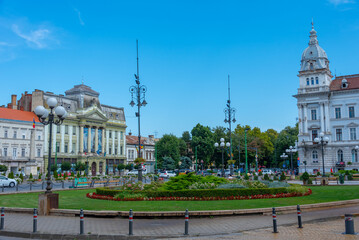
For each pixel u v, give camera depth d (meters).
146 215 18.75
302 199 26.23
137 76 38.44
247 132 121.69
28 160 81.75
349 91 77.69
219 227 16.55
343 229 16.03
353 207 23.16
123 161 110.38
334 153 78.12
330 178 56.69
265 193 27.53
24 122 82.69
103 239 14.73
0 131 77.81
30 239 15.20
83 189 41.56
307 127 80.88
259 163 123.69
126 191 26.95
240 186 29.05
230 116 46.06
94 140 99.00
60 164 89.06
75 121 94.62
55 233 15.26
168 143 108.06
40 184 53.50
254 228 16.36
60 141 90.25
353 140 76.44
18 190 39.41
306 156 80.31
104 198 27.16
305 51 83.44
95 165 98.19
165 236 14.77
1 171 72.75
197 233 15.22
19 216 20.22
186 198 25.36
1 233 16.16
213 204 22.84
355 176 61.78
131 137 125.62
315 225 17.19
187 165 108.19
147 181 55.94
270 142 121.75
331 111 79.44
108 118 105.88
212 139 109.12
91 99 100.62
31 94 91.75
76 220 18.59
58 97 92.56
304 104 81.31
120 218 19.02
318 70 80.50
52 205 20.61
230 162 50.75
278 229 16.17
